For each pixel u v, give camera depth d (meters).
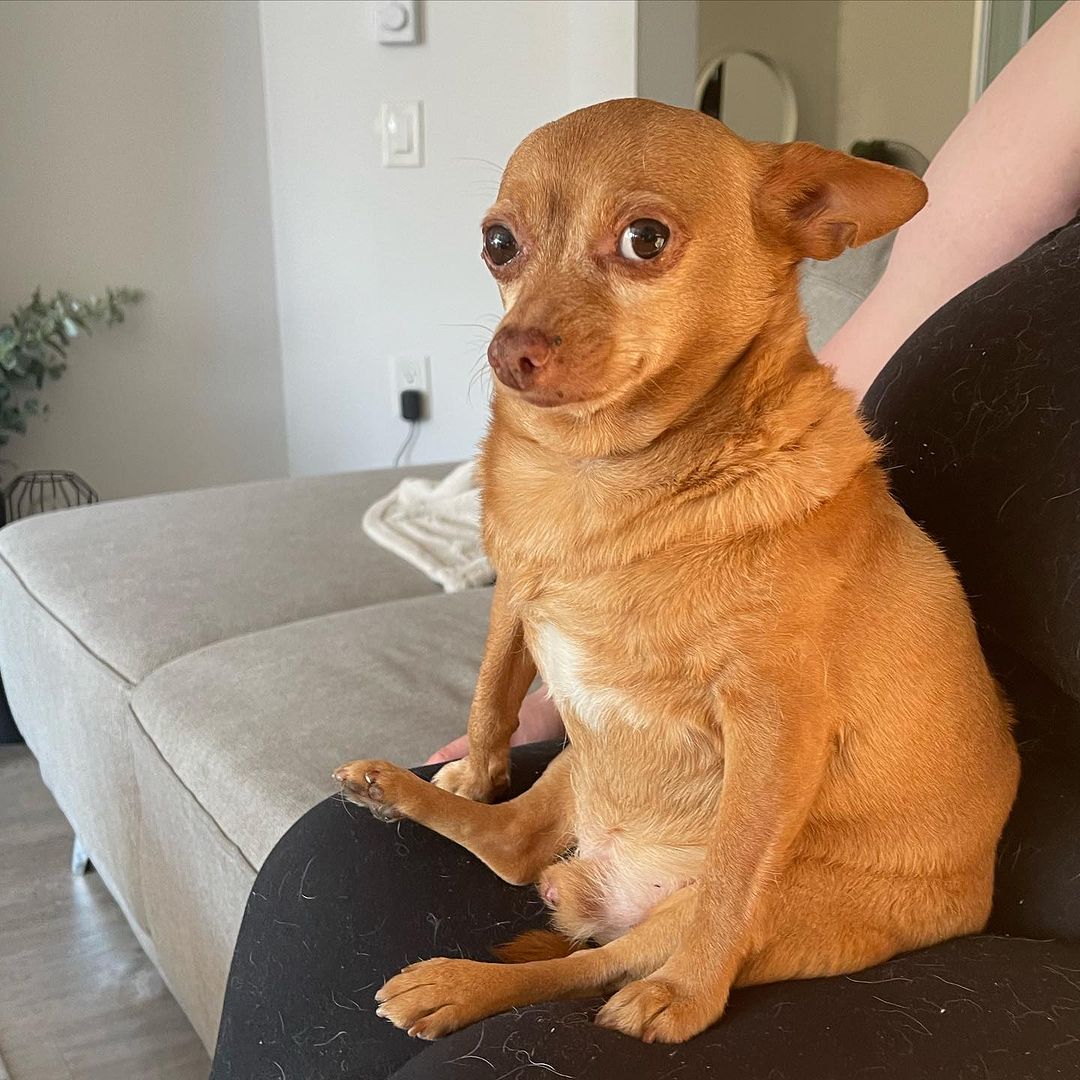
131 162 2.80
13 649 1.89
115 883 1.63
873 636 0.79
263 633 1.55
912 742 0.80
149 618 1.61
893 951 0.78
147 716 1.41
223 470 3.09
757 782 0.75
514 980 0.75
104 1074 1.46
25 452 2.82
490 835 0.90
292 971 0.86
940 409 0.87
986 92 1.19
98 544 1.89
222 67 2.84
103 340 2.86
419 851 0.91
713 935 0.72
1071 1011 0.67
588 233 0.77
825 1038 0.64
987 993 0.69
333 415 3.12
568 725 0.87
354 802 0.94
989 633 0.91
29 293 2.77
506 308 0.82
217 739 1.29
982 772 0.81
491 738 0.95
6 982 1.62
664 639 0.77
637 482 0.79
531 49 2.81
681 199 0.77
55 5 2.65
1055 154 1.06
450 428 3.10
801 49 3.96
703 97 3.82
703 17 3.76
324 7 2.81
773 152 0.83
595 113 0.81
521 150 0.82
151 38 2.75
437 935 0.85
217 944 1.24
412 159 2.89
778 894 0.77
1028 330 0.83
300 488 2.23
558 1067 0.62
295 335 3.06
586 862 0.88
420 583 1.82
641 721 0.81
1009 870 0.85
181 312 2.94
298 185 2.94
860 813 0.80
